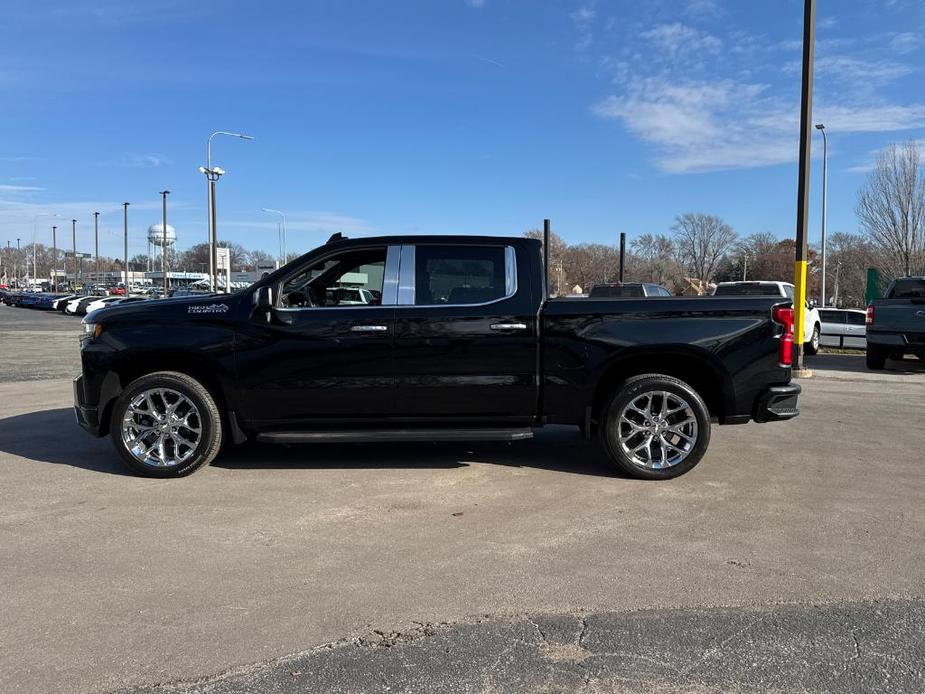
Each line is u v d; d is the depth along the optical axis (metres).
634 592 3.63
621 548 4.22
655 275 87.06
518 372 5.67
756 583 3.74
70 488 5.43
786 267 84.44
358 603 3.52
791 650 3.07
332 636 3.21
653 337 5.61
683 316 5.64
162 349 5.64
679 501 5.14
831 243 83.19
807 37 12.80
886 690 2.78
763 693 2.76
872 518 4.76
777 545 4.27
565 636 3.20
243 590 3.66
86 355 5.72
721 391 5.72
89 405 5.78
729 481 5.66
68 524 4.63
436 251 5.78
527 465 6.17
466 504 5.07
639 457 5.74
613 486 5.52
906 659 3.00
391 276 5.74
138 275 121.69
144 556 4.10
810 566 3.96
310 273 5.93
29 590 3.66
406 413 5.72
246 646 3.12
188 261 130.88
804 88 12.89
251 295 5.72
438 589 3.67
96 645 3.12
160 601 3.54
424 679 2.87
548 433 7.57
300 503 5.08
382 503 5.08
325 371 5.64
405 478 5.73
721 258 95.50
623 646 3.11
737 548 4.22
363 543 4.31
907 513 4.86
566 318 5.64
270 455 6.55
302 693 2.77
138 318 5.73
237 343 5.63
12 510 4.91
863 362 16.16
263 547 4.24
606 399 5.72
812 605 3.49
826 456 6.52
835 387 11.48
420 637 3.20
